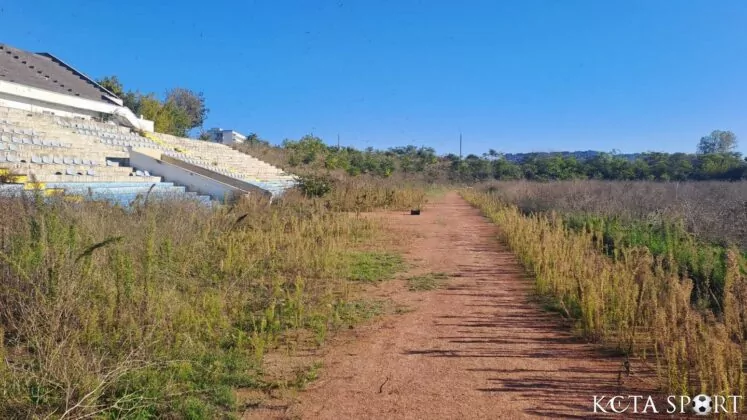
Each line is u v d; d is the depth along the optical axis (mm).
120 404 4039
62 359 4207
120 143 23359
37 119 20969
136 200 10516
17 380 4047
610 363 5496
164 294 6094
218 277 8477
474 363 5504
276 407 4516
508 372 5258
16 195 8375
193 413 4164
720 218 12578
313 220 14367
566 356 5699
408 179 45156
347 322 6887
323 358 5656
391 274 9867
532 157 66188
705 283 7742
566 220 16031
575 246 9500
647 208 16906
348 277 9406
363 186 26391
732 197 18797
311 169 36031
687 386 4633
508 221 15039
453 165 62938
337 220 15445
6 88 23016
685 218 12836
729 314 5832
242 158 32375
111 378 4207
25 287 5391
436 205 29062
